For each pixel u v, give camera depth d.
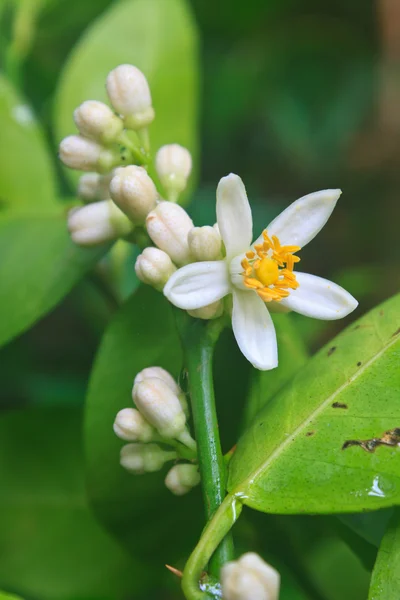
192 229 0.28
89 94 0.36
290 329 0.31
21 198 0.36
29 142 0.36
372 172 0.52
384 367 0.28
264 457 0.28
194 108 0.36
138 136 0.31
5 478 0.34
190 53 0.36
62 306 0.42
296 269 0.49
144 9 0.36
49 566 0.33
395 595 0.27
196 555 0.27
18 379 0.38
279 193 0.52
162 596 0.34
